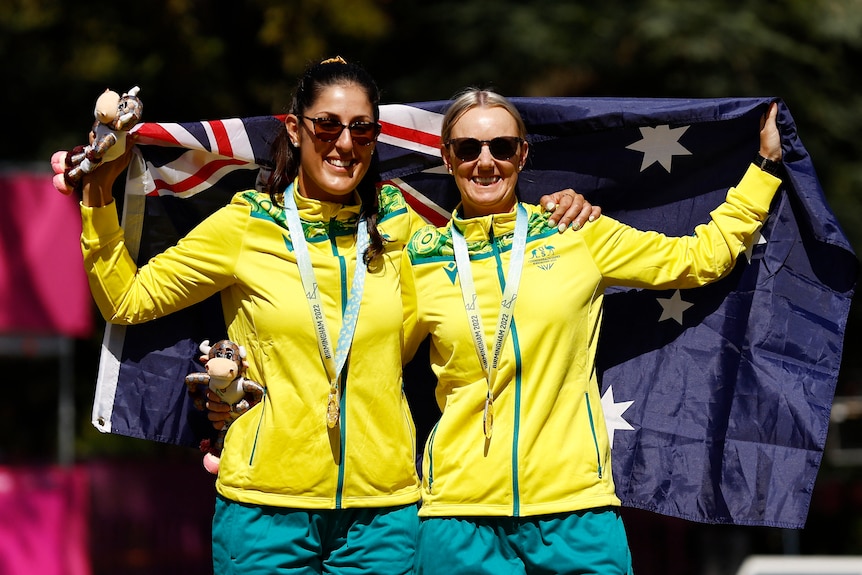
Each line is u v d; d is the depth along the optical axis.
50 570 19.09
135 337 10.20
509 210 9.47
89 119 25.16
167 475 20.70
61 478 19.38
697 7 23.27
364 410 9.01
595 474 9.12
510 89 24.33
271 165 10.06
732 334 10.15
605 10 23.97
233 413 9.30
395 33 25.62
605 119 10.01
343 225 9.23
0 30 24.62
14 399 25.88
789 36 24.31
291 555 8.96
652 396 10.27
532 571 9.12
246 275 9.16
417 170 10.34
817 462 9.88
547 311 9.13
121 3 24.73
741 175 10.20
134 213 10.04
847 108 24.33
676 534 22.50
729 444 10.09
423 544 9.20
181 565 20.58
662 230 10.38
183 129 9.89
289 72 24.72
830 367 9.95
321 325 8.97
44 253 18.78
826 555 27.97
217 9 25.81
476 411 9.18
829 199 23.89
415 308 9.42
